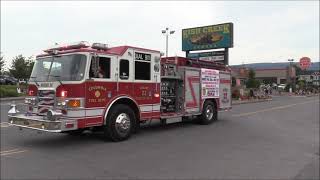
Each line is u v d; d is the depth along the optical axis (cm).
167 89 1363
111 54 1103
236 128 1471
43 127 984
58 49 1088
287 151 1009
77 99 1012
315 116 2056
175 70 1405
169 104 1372
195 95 1499
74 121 1003
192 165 822
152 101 1259
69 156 902
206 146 1060
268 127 1530
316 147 1078
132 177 720
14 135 1223
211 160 875
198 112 1518
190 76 1467
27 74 5694
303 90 7275
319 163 871
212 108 1617
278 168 812
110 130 1097
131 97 1169
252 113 2228
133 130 1173
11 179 695
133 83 1180
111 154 930
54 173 742
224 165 827
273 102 3684
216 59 3728
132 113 1162
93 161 852
